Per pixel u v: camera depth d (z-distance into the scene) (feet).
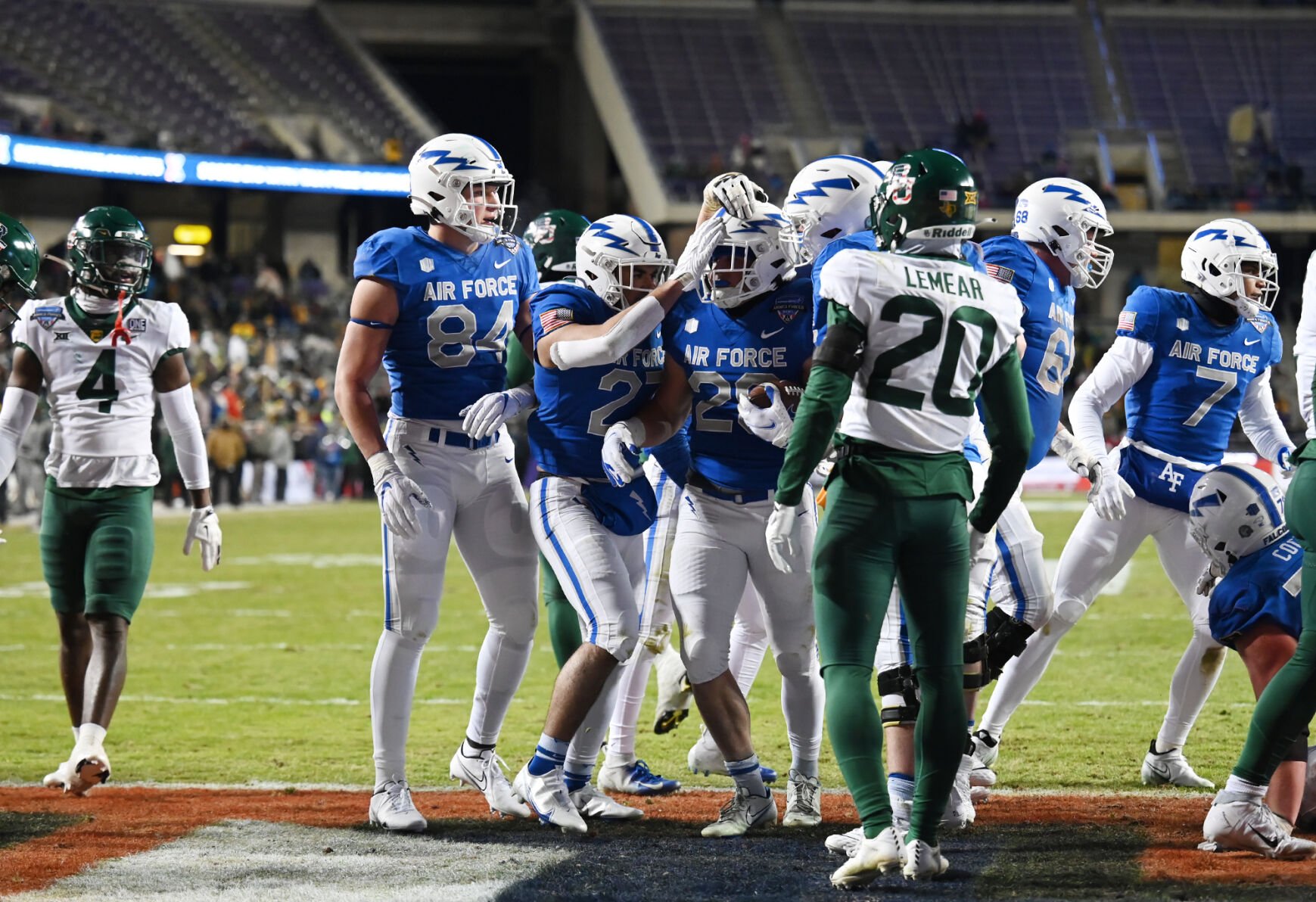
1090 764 68.59
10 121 303.07
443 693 90.89
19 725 80.69
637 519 57.26
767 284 53.36
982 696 86.17
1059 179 64.59
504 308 57.82
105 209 63.62
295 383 303.27
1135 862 49.08
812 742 56.49
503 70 446.60
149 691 91.86
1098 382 65.72
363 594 145.07
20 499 230.48
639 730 79.41
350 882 47.03
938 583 45.85
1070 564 65.31
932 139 411.95
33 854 50.90
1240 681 91.35
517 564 58.34
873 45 433.89
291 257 380.37
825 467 58.90
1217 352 65.62
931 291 45.55
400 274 55.88
